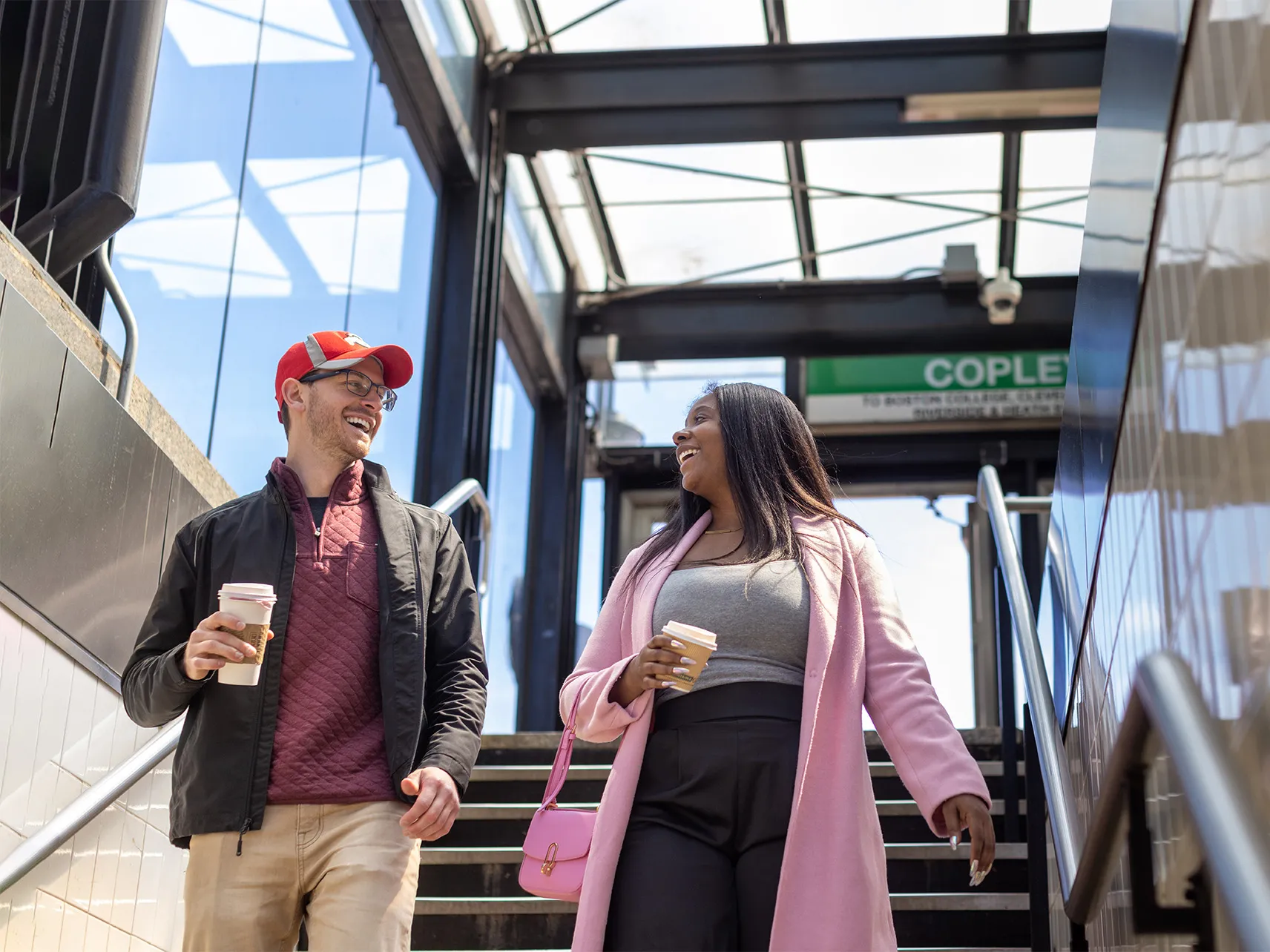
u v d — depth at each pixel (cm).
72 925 354
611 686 241
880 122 934
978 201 1095
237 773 260
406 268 800
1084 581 276
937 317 1148
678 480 280
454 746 268
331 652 272
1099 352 234
